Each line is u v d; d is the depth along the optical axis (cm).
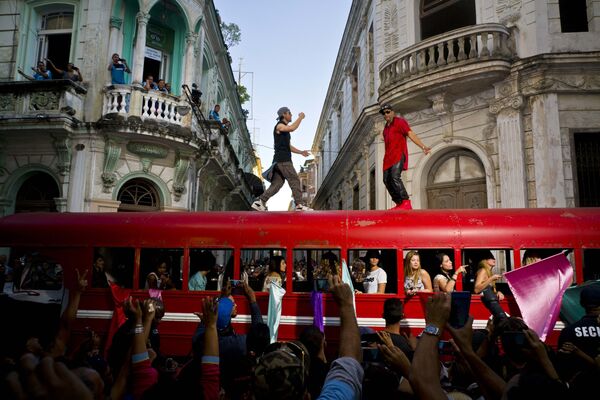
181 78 1452
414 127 1320
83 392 129
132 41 1395
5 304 761
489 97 1157
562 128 1056
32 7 1353
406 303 668
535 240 659
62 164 1218
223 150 1798
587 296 388
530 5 1124
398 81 1262
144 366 269
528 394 201
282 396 164
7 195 1235
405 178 1319
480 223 680
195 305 710
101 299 727
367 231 695
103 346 706
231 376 330
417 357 199
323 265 736
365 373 251
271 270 752
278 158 796
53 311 749
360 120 1542
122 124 1213
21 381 128
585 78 1059
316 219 716
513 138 1090
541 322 580
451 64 1142
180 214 757
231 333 422
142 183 1321
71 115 1209
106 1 1327
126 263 831
